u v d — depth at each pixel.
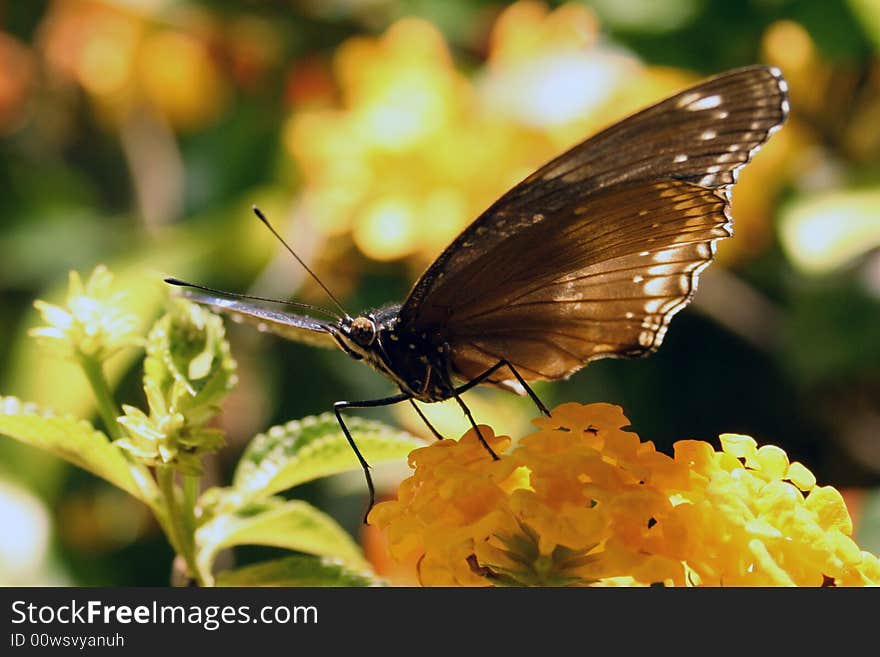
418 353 0.33
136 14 0.41
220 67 0.42
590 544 0.30
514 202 0.32
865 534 0.36
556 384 0.38
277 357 0.40
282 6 0.41
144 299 0.39
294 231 0.39
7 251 0.41
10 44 0.43
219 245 0.40
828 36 0.38
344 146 0.38
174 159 0.42
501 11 0.40
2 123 0.43
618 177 0.32
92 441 0.31
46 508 0.39
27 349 0.39
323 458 0.32
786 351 0.37
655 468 0.30
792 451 0.38
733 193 0.38
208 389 0.31
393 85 0.38
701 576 0.30
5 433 0.31
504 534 0.30
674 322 0.38
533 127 0.37
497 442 0.31
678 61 0.39
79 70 0.42
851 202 0.36
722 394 0.38
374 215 0.38
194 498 0.31
